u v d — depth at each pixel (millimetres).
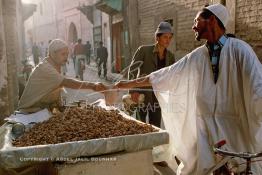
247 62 3268
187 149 3791
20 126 3523
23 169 3445
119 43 17109
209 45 3520
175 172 4324
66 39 33156
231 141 3385
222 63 3396
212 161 3436
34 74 4102
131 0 13469
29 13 19500
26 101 4117
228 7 7117
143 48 5160
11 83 7465
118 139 3078
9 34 7648
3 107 6371
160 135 3207
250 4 6582
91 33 24953
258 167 3287
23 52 17297
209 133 3471
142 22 13172
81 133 3188
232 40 3418
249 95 3209
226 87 3420
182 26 9883
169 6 10672
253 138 3238
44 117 3916
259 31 6414
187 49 9633
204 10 3453
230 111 3436
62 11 33688
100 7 17469
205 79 3514
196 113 3582
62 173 2975
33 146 2877
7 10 7672
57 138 3094
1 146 3039
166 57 5129
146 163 3234
